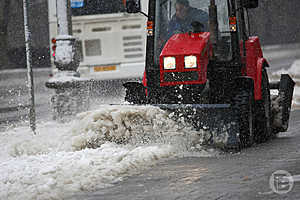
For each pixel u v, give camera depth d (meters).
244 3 18.36
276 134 22.02
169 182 12.80
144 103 18.47
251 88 17.52
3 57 85.25
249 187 12.10
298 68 57.50
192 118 16.25
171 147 16.14
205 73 17.47
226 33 18.47
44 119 29.75
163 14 18.97
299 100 34.47
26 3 21.38
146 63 18.59
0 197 11.66
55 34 41.19
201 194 11.66
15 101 43.62
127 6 19.03
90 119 16.72
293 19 142.00
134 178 13.38
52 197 11.65
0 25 84.88
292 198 11.15
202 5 18.78
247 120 16.61
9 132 22.61
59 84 27.20
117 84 40.12
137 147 16.11
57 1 27.78
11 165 14.30
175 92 17.56
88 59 40.22
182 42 17.91
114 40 40.03
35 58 90.00
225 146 15.97
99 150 15.60
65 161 14.25
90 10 39.88
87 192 12.26
